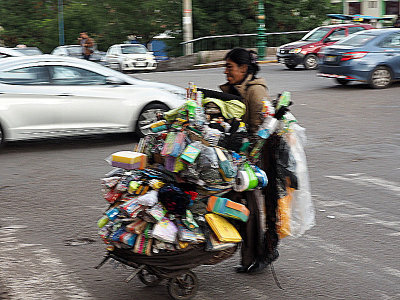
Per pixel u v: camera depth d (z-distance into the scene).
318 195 7.10
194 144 4.10
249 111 4.51
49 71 9.83
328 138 10.50
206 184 4.19
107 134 11.23
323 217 6.30
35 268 4.95
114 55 26.56
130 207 3.96
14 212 6.48
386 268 4.99
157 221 3.98
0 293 4.45
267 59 28.20
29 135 9.66
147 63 26.41
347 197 7.02
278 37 30.64
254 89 4.51
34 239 5.64
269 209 4.53
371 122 11.95
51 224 6.09
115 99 10.10
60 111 9.74
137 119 10.34
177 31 33.44
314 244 5.54
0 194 7.18
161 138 4.33
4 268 4.94
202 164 4.12
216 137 4.16
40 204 6.77
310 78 19.53
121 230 4.07
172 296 4.24
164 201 4.00
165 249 4.04
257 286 4.63
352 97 15.11
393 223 6.12
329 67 16.88
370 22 32.31
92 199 6.96
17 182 7.74
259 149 4.44
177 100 10.62
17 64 9.67
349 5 40.28
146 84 10.62
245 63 4.56
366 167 8.48
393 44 16.80
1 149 9.91
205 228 4.18
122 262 4.18
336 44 17.09
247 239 4.55
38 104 9.61
